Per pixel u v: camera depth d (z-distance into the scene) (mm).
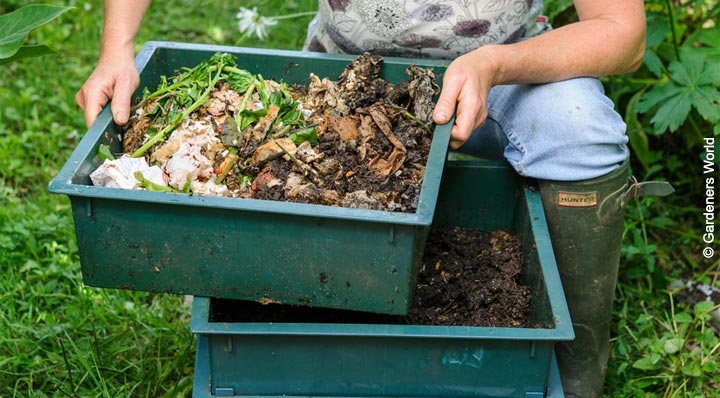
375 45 2029
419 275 1897
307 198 1648
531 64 1803
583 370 2039
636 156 2848
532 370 1574
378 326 1535
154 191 1557
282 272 1594
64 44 3404
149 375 2123
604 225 1914
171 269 1632
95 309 2268
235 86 1890
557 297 1640
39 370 2080
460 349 1554
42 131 2977
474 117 1702
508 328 1536
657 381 2152
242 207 1509
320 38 2201
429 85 1870
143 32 3461
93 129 1745
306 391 1618
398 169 1756
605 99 1885
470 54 1751
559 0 2672
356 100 1887
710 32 2502
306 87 2047
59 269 2398
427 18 1946
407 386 1604
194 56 2066
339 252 1547
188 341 2207
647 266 2451
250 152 1759
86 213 1584
